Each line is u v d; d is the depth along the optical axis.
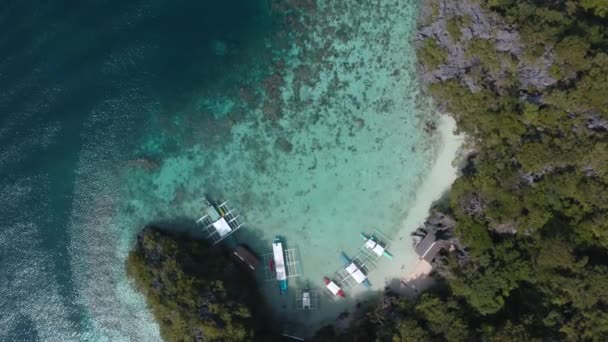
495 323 42.62
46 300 50.09
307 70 48.78
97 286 49.91
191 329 44.22
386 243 48.28
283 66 49.00
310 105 48.78
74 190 50.69
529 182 42.81
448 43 45.09
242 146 49.34
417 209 48.19
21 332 49.78
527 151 41.31
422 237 47.22
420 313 44.22
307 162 48.97
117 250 49.91
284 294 48.94
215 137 49.59
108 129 50.62
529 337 39.91
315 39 48.81
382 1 48.47
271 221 49.19
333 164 48.84
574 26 40.75
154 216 49.84
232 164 49.47
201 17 50.50
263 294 49.25
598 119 40.59
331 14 48.72
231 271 47.91
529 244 42.91
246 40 49.72
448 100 46.19
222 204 49.22
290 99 48.97
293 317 48.84
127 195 50.22
